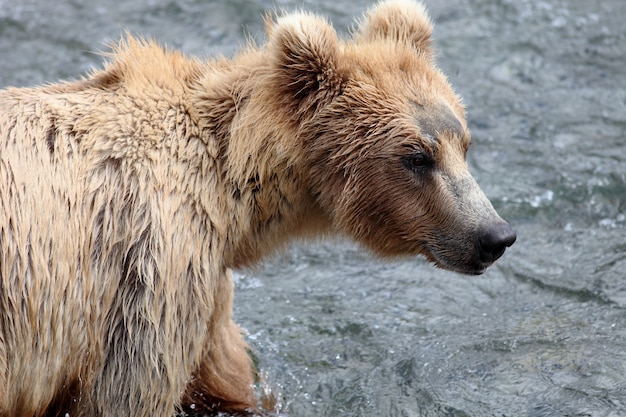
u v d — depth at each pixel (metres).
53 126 10.05
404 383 12.23
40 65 19.53
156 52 10.85
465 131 10.74
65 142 10.01
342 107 10.47
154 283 9.83
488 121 18.52
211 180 10.33
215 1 22.28
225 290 10.98
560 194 16.44
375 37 11.48
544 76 20.05
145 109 10.32
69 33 20.89
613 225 15.78
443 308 13.99
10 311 9.66
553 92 19.53
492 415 11.50
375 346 13.08
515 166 17.19
